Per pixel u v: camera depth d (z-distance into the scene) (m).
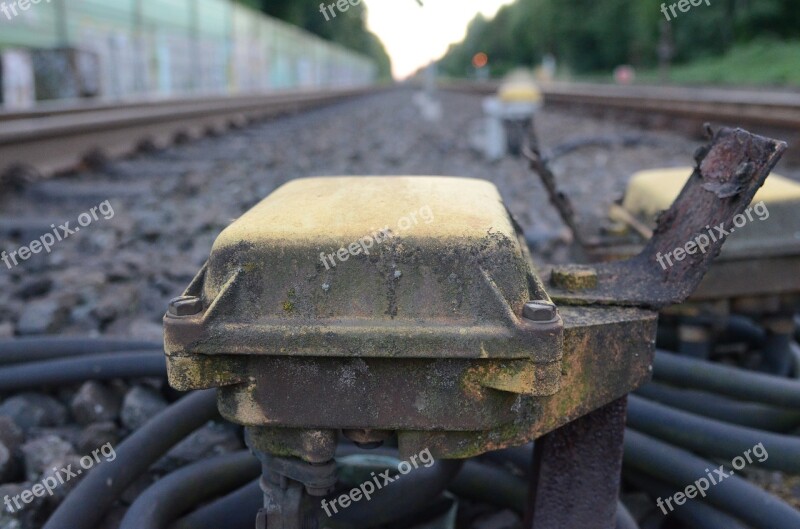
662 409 0.77
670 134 4.48
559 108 7.96
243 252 0.49
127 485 0.68
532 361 0.47
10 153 2.41
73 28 5.96
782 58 14.35
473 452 0.52
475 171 2.97
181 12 8.77
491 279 0.48
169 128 3.93
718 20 17.47
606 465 0.61
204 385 0.49
